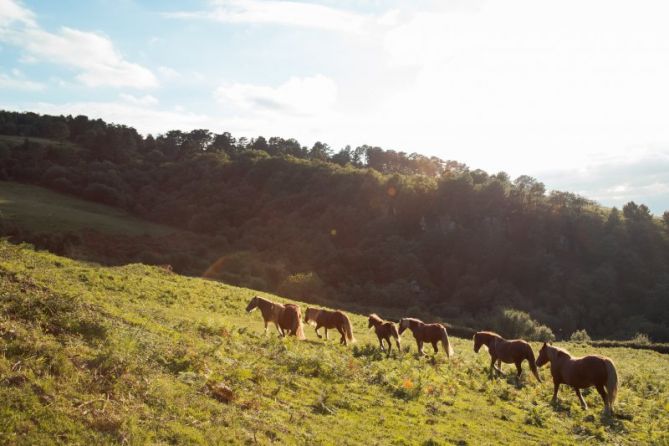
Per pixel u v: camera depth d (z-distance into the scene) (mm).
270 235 118000
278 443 8797
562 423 14195
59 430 7312
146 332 13328
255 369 13203
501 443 11812
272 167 147500
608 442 12836
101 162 150750
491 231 114812
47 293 12977
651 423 14930
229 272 87250
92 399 8359
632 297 101312
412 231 124375
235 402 10281
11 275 13711
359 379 15359
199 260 89875
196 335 15828
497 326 74188
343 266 106812
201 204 131875
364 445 9891
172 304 23562
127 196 132250
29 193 116688
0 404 7410
